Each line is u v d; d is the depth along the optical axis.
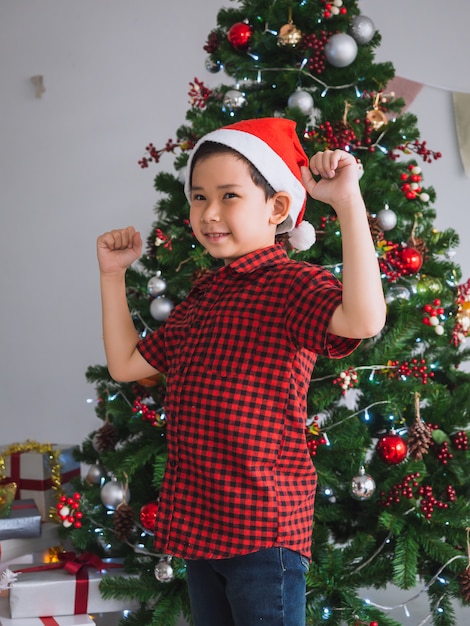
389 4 3.10
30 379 3.34
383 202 1.86
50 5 3.35
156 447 1.78
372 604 1.66
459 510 1.68
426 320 1.75
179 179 1.95
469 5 3.07
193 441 1.00
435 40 3.08
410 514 1.72
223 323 1.01
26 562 2.07
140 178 3.27
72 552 1.93
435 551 1.63
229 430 0.97
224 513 0.98
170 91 3.25
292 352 0.98
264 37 1.90
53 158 3.33
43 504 2.28
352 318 0.89
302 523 1.00
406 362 1.73
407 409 1.85
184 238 1.88
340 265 1.78
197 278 1.77
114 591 1.71
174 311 1.14
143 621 1.72
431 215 2.01
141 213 3.27
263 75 1.97
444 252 2.00
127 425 1.88
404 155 3.04
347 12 1.99
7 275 3.37
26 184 3.36
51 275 3.33
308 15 1.91
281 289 0.99
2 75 3.38
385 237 1.92
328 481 1.68
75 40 3.33
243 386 0.98
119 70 3.29
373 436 1.89
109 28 3.30
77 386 3.30
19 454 2.30
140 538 1.85
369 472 1.82
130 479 1.81
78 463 2.46
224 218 1.04
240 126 1.09
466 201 3.04
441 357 1.97
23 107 3.37
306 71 1.90
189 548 0.99
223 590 1.05
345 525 1.87
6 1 3.39
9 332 3.36
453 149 3.07
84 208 3.31
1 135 3.38
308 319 0.94
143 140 3.27
